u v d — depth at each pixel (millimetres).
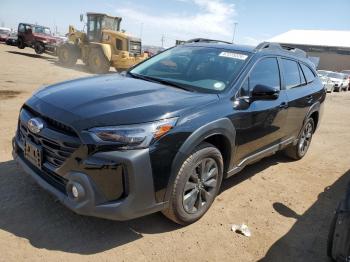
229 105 3727
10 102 7867
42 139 3119
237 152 3992
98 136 2848
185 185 3322
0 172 4219
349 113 13945
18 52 24703
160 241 3320
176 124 3129
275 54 4852
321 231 3900
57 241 3123
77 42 19453
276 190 4812
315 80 6094
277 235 3705
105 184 2881
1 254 2867
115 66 18438
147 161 2949
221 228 3672
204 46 4750
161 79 4168
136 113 3029
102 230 3363
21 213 3449
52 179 3166
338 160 6602
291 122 5176
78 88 3576
